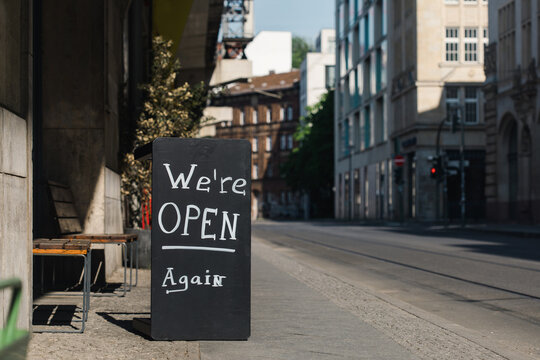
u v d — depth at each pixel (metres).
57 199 10.18
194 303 6.04
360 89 74.81
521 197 40.06
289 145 105.81
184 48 35.09
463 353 5.82
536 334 7.44
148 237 13.15
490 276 13.18
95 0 11.34
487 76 44.69
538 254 18.64
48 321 7.09
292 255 18.98
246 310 6.11
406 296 10.54
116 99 13.13
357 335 6.53
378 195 67.75
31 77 6.16
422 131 54.25
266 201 107.94
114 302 8.64
